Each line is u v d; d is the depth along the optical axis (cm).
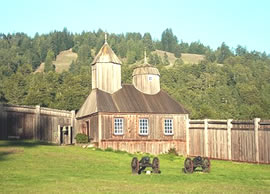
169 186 1778
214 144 3616
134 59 19025
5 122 3484
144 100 4131
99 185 1764
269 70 13375
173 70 12125
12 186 1686
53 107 7425
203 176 2184
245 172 2570
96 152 3344
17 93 9550
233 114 8619
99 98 3928
